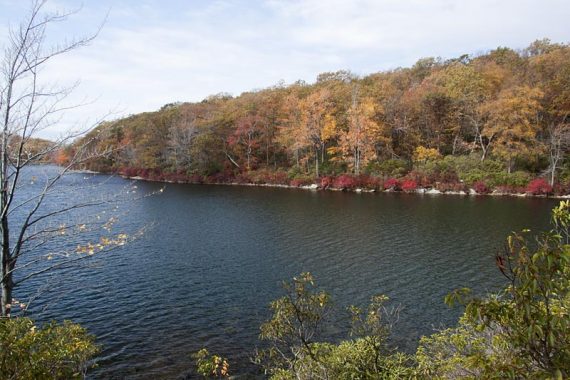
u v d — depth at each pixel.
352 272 23.91
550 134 54.19
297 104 75.06
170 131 82.12
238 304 19.53
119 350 15.38
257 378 13.52
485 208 43.38
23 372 4.81
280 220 39.19
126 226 36.34
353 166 65.56
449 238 30.94
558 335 3.92
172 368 14.24
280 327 8.96
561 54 63.91
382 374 10.22
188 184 72.94
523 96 54.62
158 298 20.20
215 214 42.66
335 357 10.48
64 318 17.88
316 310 9.39
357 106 65.31
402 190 59.72
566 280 4.05
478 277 22.62
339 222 37.72
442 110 63.84
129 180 76.25
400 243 29.89
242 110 84.56
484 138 63.44
